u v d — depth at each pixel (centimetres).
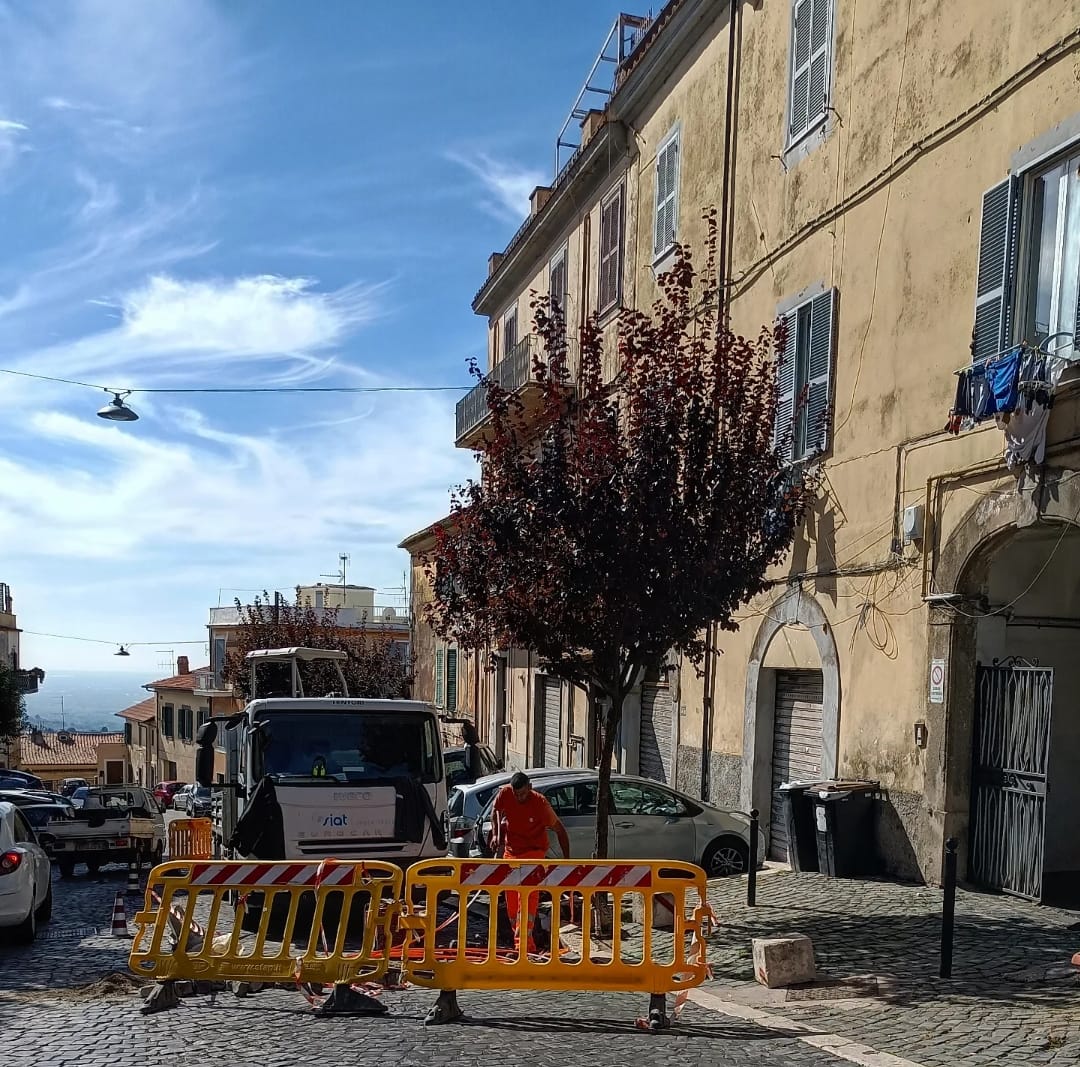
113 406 1881
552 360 1074
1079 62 916
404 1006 712
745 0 1532
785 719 1398
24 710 3697
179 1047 592
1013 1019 619
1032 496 934
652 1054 574
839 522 1244
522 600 947
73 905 1392
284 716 1140
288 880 720
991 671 1026
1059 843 1122
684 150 1711
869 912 942
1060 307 938
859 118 1245
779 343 1172
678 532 925
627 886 690
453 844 1302
